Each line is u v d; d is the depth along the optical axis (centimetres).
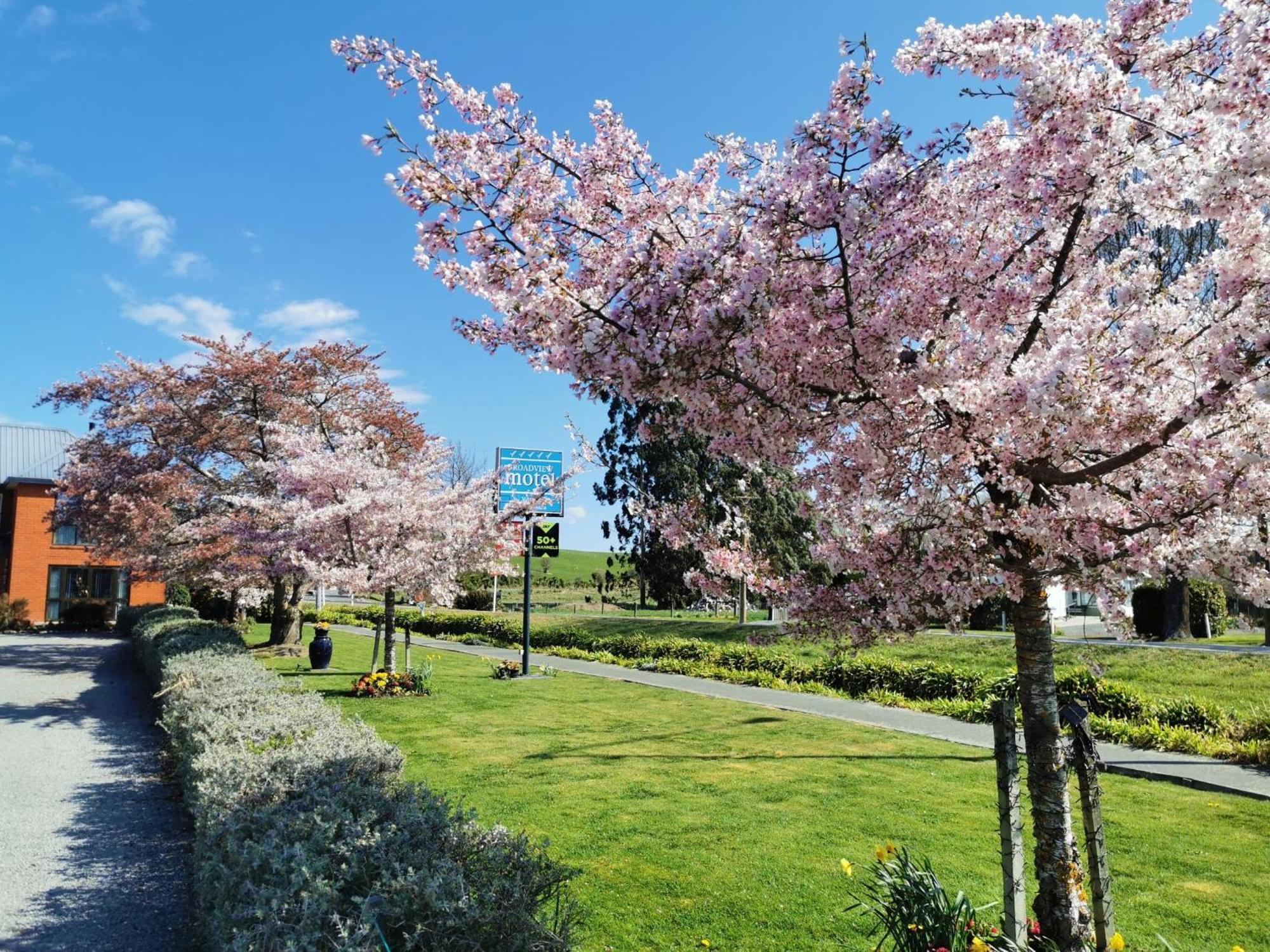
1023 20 341
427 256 380
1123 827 629
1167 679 1301
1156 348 334
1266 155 255
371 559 1412
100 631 3009
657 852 570
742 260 346
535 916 320
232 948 290
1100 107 306
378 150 357
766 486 524
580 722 1098
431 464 1642
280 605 2067
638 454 2183
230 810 416
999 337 389
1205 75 334
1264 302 279
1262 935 441
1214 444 323
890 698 1263
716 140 436
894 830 616
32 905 513
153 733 1084
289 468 1470
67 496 1994
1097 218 383
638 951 423
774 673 1556
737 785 755
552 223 401
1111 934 348
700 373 341
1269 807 683
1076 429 307
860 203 317
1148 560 335
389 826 358
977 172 384
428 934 289
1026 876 518
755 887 505
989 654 1605
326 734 571
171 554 1805
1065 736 370
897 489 381
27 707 1288
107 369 1898
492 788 745
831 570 422
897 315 342
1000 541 360
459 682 1501
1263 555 338
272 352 1995
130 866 583
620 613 3456
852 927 449
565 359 366
